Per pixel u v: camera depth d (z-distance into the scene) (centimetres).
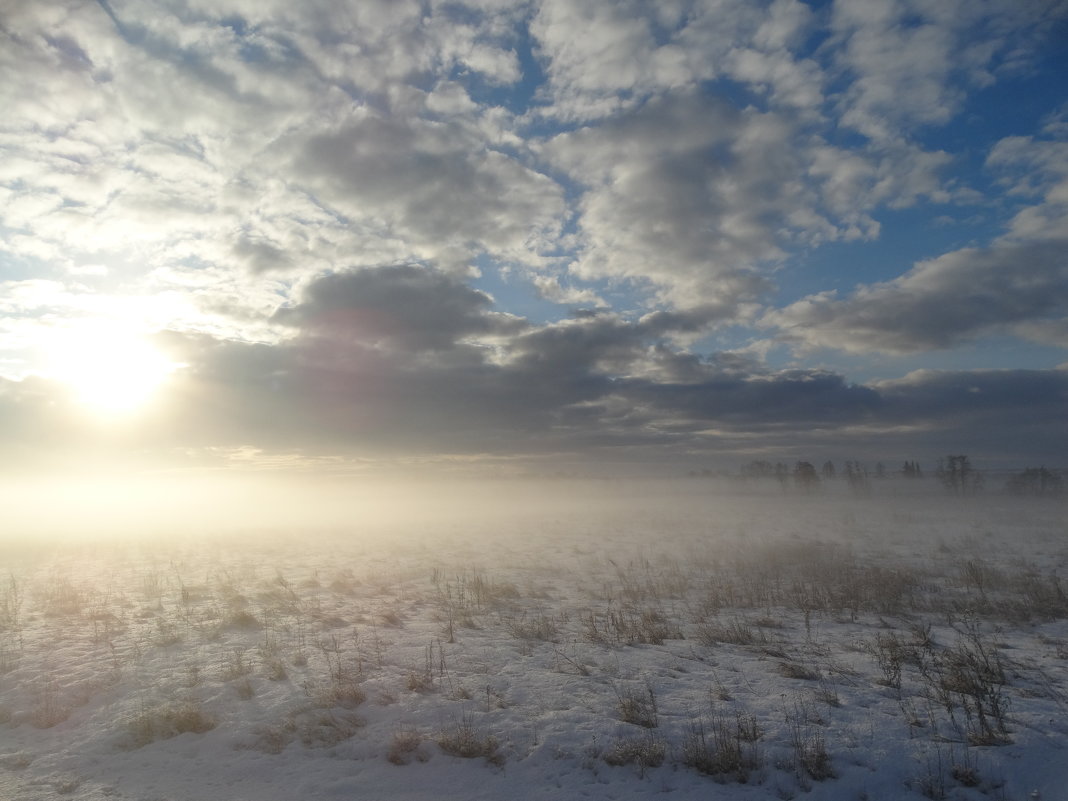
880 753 585
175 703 690
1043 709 677
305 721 652
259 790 543
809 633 1017
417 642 932
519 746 607
